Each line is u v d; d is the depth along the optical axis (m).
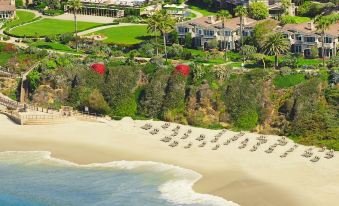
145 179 131.50
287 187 125.81
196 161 139.12
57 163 142.38
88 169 138.25
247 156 140.88
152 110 167.50
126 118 167.50
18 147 152.25
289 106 156.25
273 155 141.00
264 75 163.62
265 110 158.38
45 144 153.38
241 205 119.44
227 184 127.94
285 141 148.38
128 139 153.38
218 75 166.38
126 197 123.88
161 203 120.69
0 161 144.12
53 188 129.62
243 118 158.12
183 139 151.88
